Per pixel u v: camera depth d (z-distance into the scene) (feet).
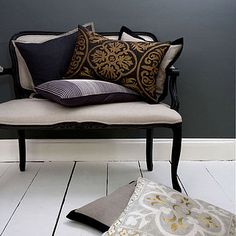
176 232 3.73
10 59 6.82
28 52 5.78
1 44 6.79
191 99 7.06
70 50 5.92
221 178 6.18
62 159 7.14
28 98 5.69
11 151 7.09
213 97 7.06
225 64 6.95
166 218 3.90
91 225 4.36
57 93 4.58
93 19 6.78
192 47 6.89
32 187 5.72
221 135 7.18
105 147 7.11
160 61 5.44
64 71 5.80
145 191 4.40
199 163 7.04
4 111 4.81
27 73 6.07
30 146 7.07
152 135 6.48
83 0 6.72
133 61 5.31
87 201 5.17
